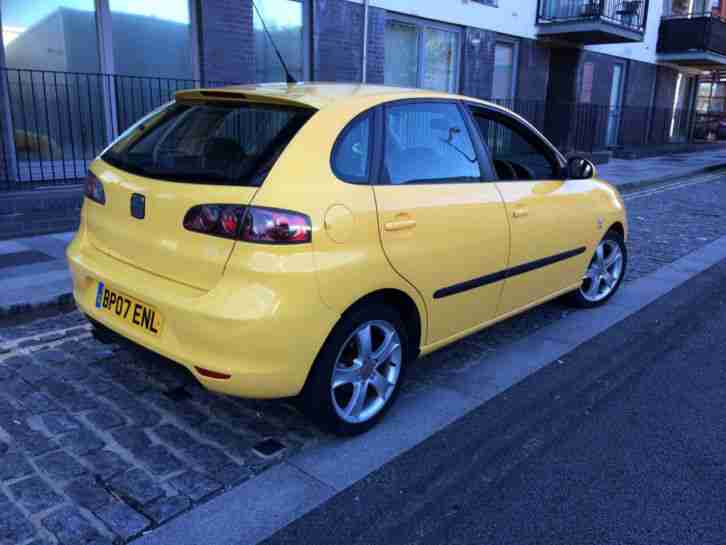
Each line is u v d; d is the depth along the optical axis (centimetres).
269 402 364
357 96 338
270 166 290
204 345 285
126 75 782
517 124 445
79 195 693
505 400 382
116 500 275
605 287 562
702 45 1986
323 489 291
